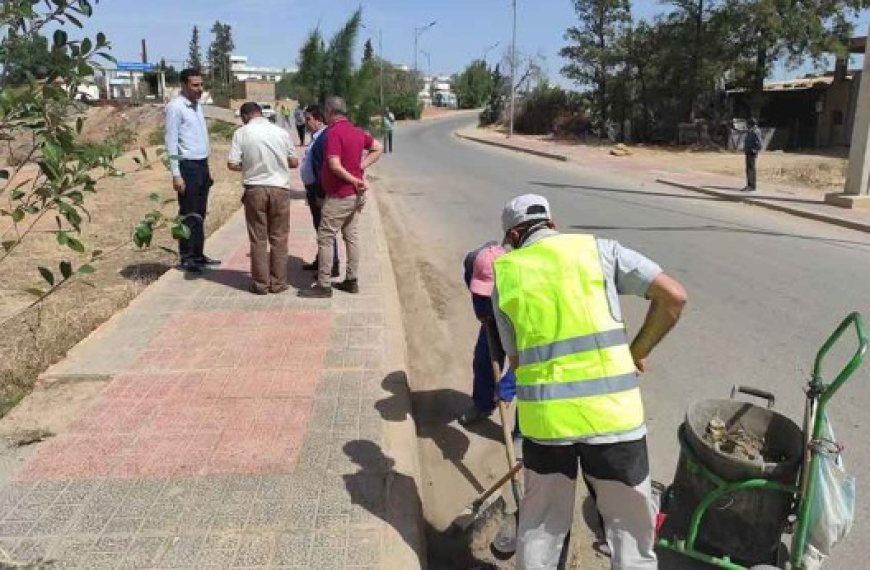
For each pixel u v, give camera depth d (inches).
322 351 212.8
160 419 169.6
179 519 131.3
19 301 279.0
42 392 183.6
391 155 1099.3
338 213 259.3
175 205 517.7
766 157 1131.3
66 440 159.3
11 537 125.8
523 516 111.1
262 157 255.6
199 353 210.2
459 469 168.2
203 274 297.4
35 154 112.7
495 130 2060.8
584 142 1510.8
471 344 249.9
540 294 101.8
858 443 174.6
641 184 761.0
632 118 1545.3
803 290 312.2
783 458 128.1
